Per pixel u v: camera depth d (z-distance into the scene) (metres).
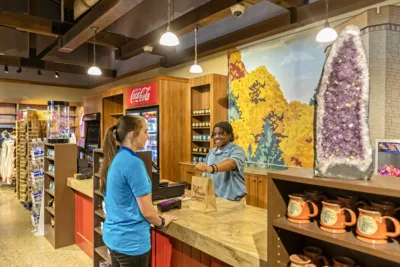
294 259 1.30
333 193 1.40
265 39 4.52
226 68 5.21
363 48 1.14
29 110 6.12
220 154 2.74
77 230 4.01
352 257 1.34
